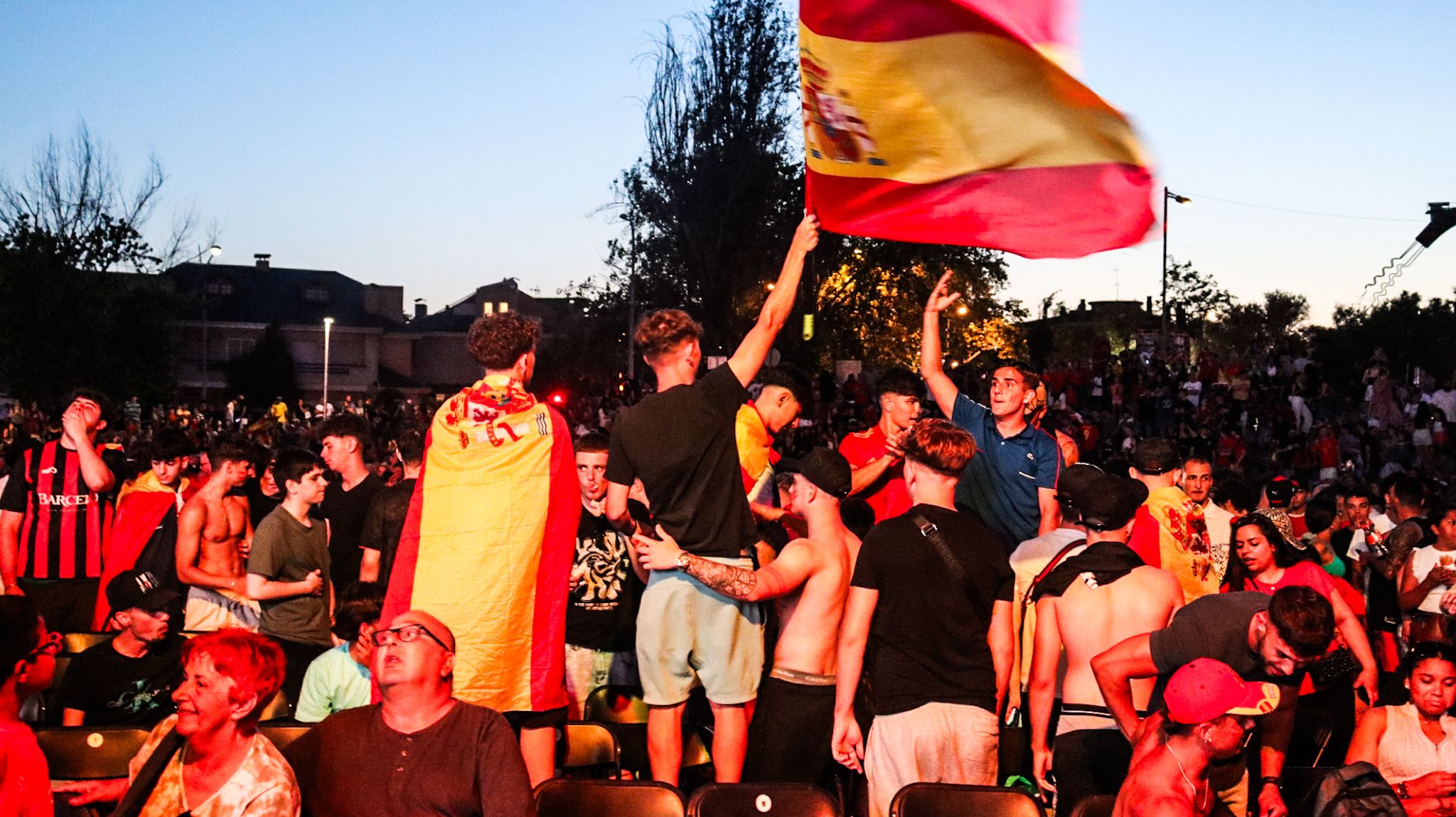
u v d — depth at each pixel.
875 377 30.06
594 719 6.01
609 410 33.62
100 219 43.66
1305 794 4.89
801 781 4.82
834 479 5.05
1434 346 38.81
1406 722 4.95
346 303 80.38
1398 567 7.66
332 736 4.00
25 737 3.71
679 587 4.86
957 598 4.75
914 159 5.09
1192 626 4.40
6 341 42.22
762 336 4.91
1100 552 4.93
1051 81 4.82
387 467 9.86
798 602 5.10
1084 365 30.53
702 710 5.90
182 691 3.75
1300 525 10.39
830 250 41.56
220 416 43.38
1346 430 22.14
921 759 4.73
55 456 8.00
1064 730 4.91
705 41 40.12
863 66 5.01
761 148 40.16
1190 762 3.91
